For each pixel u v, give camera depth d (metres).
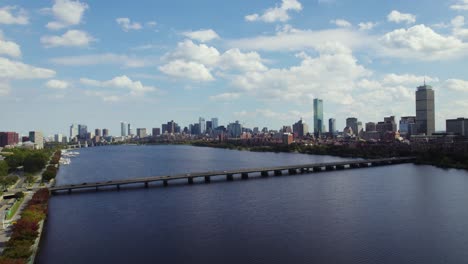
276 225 166.62
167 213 193.25
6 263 107.31
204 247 140.25
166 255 133.00
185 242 146.12
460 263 123.56
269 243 143.25
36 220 157.50
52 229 166.62
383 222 169.12
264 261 126.44
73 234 158.75
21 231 136.12
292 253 132.88
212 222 173.62
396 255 130.25
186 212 194.50
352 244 140.88
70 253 136.12
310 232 155.88
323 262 125.06
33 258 125.56
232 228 163.38
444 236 149.00
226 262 126.12
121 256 132.62
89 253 135.88
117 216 188.75
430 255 130.12
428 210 189.50
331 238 147.88
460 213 183.00
